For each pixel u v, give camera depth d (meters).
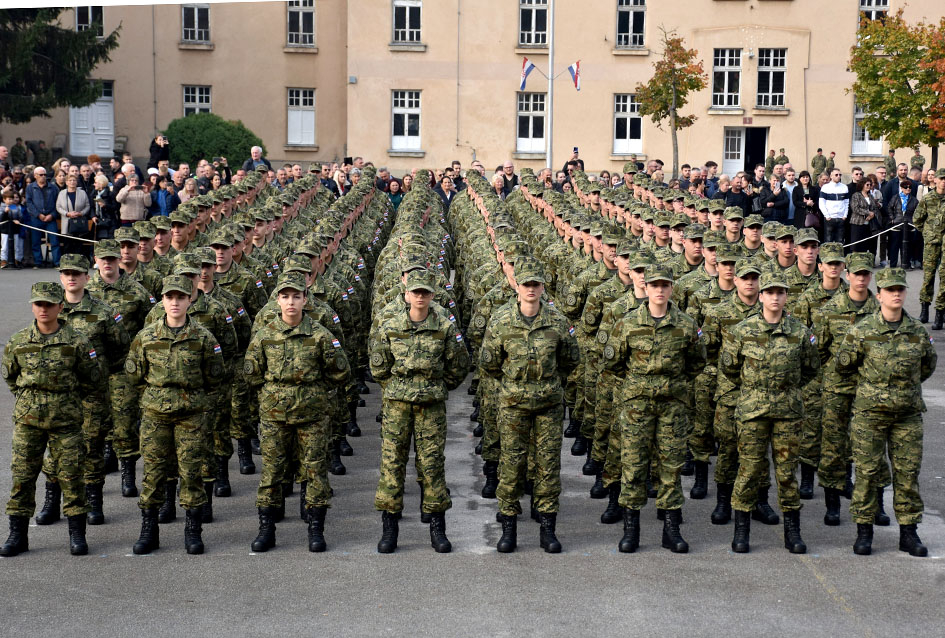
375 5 36.78
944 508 9.35
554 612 7.16
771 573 7.89
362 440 11.76
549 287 13.40
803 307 10.11
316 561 8.15
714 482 10.41
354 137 37.31
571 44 36.69
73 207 22.88
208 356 8.32
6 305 18.56
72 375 8.23
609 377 9.68
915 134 27.95
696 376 8.84
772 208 22.44
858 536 8.38
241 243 11.17
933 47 26.95
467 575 7.85
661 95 32.72
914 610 7.21
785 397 8.27
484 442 9.77
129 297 10.19
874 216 22.34
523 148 37.59
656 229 12.41
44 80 34.44
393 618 7.07
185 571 7.93
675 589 7.57
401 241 12.42
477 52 37.06
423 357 8.26
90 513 9.03
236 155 35.00
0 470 10.21
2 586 7.63
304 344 8.30
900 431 8.27
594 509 9.52
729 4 36.03
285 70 39.28
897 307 8.22
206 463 9.00
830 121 36.41
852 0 35.84
